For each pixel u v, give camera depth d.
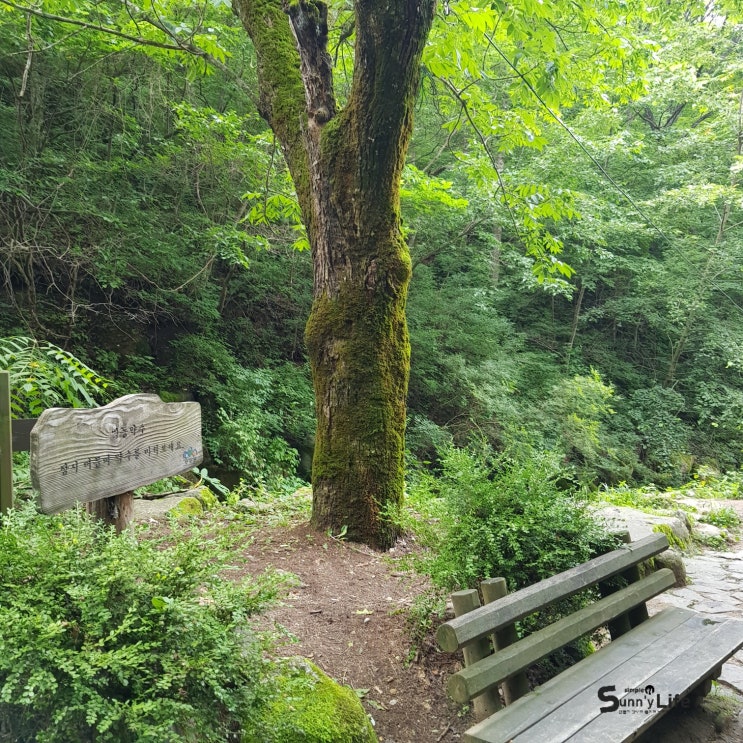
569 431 11.93
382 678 2.84
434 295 12.95
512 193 6.29
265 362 10.73
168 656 1.83
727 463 14.26
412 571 3.87
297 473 9.77
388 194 4.12
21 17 7.46
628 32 6.47
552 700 2.19
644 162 14.73
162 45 5.30
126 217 8.41
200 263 9.60
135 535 2.36
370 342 4.27
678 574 4.60
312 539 4.17
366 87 3.75
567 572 2.66
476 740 1.94
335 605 3.39
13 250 7.32
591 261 15.10
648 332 16.88
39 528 2.12
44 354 5.27
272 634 2.29
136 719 1.65
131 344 9.06
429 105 11.78
